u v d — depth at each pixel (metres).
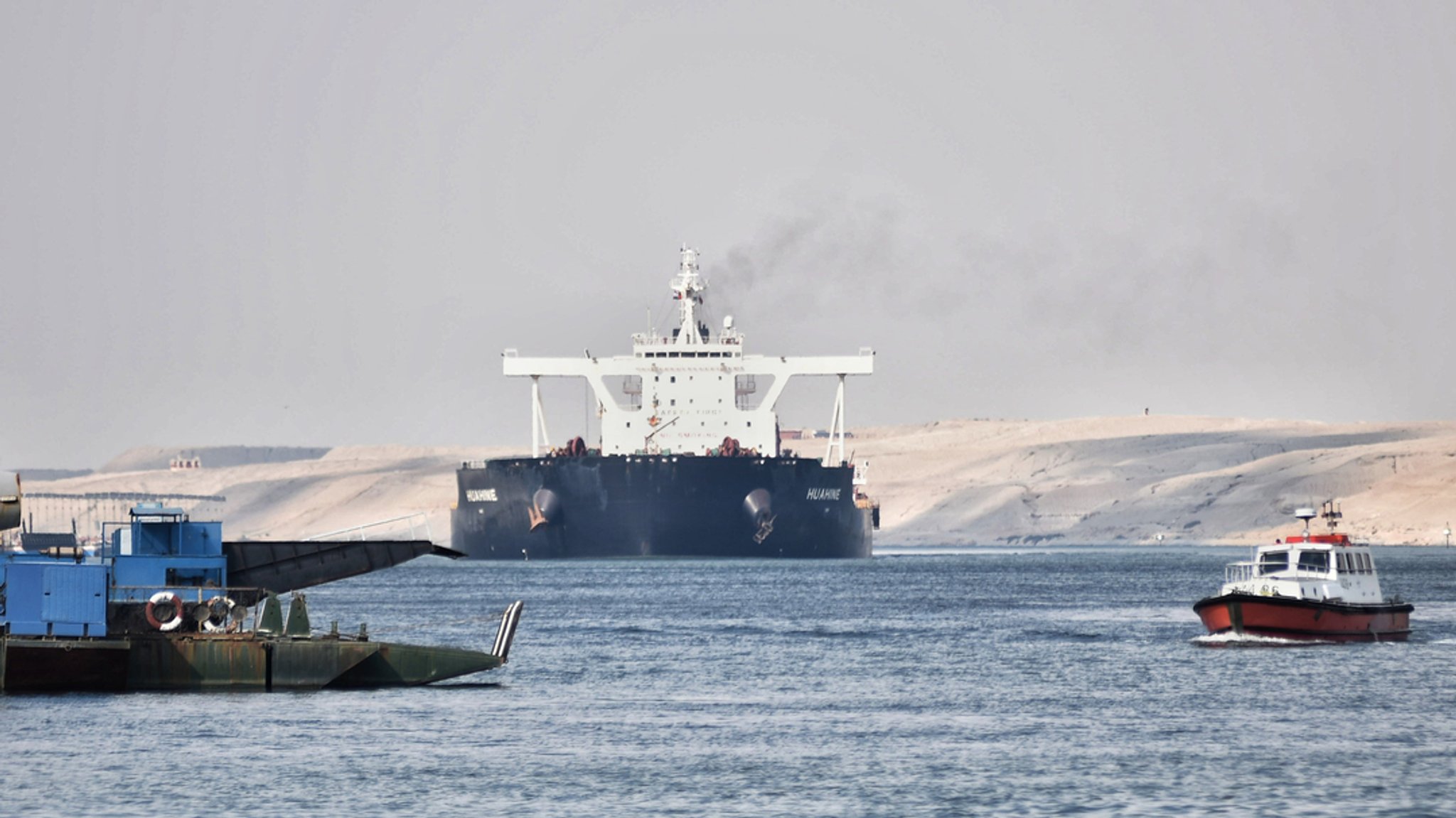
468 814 193.50
